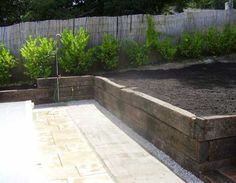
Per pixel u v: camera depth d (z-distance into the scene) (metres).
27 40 8.60
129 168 3.86
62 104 7.79
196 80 6.47
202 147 3.40
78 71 8.65
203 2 16.31
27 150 2.06
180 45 9.40
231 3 12.58
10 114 2.84
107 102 6.92
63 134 5.34
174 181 3.46
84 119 6.27
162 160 4.03
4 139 2.23
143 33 9.44
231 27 9.89
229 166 3.53
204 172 3.43
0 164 1.86
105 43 8.81
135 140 4.87
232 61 9.05
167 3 12.71
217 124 3.42
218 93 5.11
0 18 13.34
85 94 8.21
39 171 1.97
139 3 11.76
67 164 4.05
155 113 4.42
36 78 8.30
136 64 9.05
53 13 12.34
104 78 7.36
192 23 9.84
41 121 6.22
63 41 8.62
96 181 3.55
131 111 5.40
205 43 9.62
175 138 3.91
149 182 3.47
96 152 4.45
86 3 12.85
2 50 8.27
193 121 3.46
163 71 8.08
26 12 13.49
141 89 5.75
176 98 4.85
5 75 8.31
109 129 5.52
